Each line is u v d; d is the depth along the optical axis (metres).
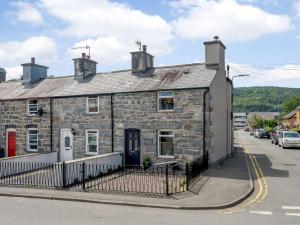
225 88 27.69
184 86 22.08
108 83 25.89
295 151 34.31
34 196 14.12
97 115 24.78
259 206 12.70
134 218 10.77
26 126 27.36
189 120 21.88
